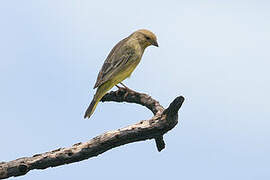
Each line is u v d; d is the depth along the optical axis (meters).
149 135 10.65
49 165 10.52
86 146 10.48
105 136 10.48
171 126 10.59
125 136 10.45
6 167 10.30
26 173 10.48
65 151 10.48
